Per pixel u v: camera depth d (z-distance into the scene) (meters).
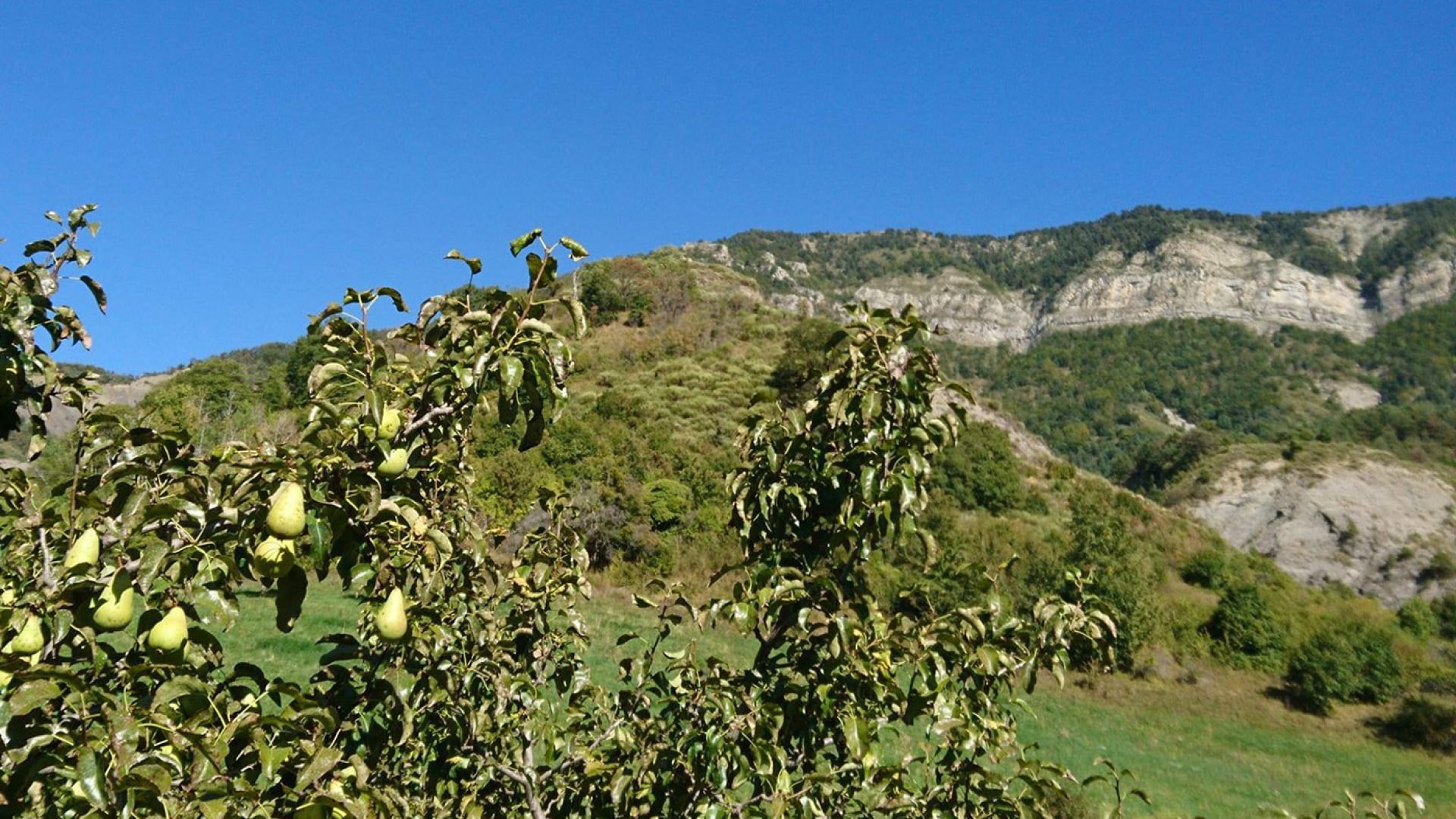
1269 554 79.31
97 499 2.76
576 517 5.86
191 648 3.00
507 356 3.14
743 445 4.50
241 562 2.82
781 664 4.39
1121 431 168.88
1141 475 108.00
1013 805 3.98
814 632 4.18
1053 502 59.19
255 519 2.72
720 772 3.81
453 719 4.41
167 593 2.77
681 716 4.24
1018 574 35.91
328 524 2.77
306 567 2.82
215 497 2.78
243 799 2.55
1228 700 33.22
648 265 97.00
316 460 2.81
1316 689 33.62
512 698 4.65
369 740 3.94
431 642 4.10
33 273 3.69
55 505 2.81
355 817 2.70
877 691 3.93
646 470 38.91
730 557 34.91
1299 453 91.56
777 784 3.77
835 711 3.98
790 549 4.39
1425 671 37.03
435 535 3.13
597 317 83.81
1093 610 4.49
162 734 2.68
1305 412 178.12
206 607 2.88
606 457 38.41
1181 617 39.72
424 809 4.34
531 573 5.22
